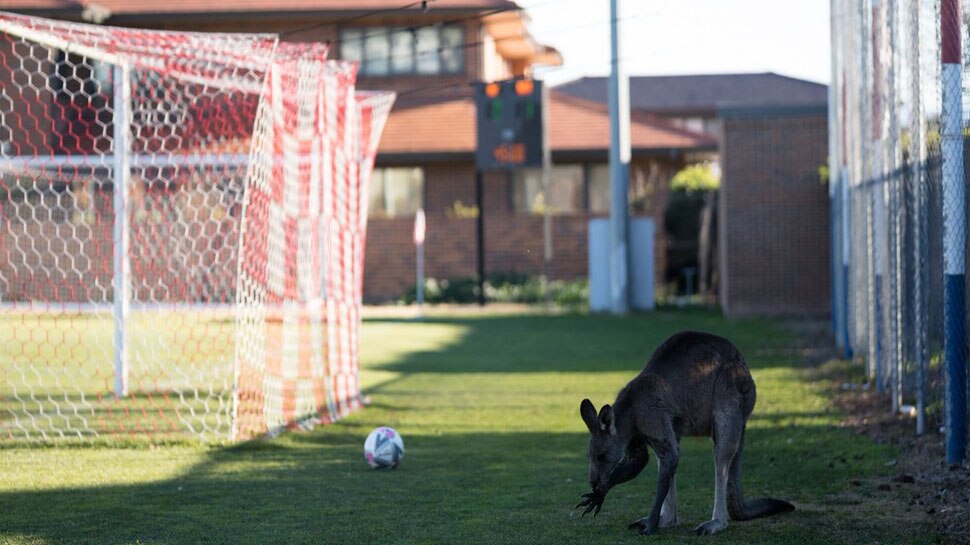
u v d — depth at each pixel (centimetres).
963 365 1327
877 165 1973
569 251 4997
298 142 1988
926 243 1535
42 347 2925
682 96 9150
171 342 2986
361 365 2623
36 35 1761
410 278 5016
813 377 2284
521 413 1875
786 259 3953
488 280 4900
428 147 4909
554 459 1460
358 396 2008
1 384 2222
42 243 3925
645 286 4256
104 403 1944
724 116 3969
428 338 3306
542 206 5069
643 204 4975
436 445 1573
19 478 1316
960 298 1327
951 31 1321
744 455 1462
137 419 1766
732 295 3975
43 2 4775
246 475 1349
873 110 2055
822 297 3934
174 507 1166
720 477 1039
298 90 1875
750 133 3962
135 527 1073
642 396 1015
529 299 4700
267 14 5097
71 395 2061
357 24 5197
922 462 1357
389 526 1078
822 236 3934
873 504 1160
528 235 5006
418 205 5097
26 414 1825
